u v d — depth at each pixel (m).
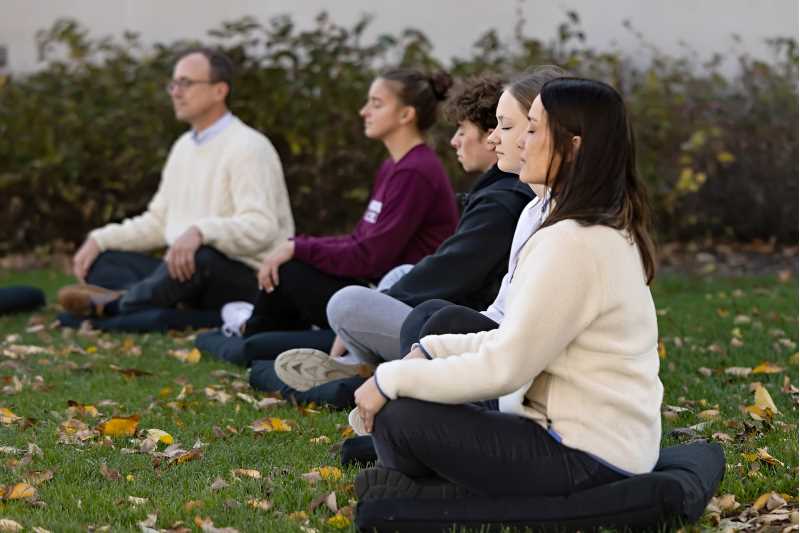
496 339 4.74
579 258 4.67
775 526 5.16
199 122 11.03
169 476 6.06
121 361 9.27
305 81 13.71
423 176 8.59
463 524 4.88
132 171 14.22
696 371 8.69
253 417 7.36
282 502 5.61
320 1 17.50
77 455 6.43
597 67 14.37
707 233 14.97
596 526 4.81
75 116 14.23
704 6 15.98
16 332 10.72
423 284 7.28
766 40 14.81
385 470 5.15
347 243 8.72
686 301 11.85
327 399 7.47
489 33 14.12
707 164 14.63
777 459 6.23
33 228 14.84
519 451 4.85
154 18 18.14
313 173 13.92
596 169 4.77
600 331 4.79
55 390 8.21
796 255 14.46
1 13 18.58
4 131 14.45
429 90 8.72
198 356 9.21
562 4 16.48
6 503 5.59
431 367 4.82
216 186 10.84
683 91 14.65
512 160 5.84
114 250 11.47
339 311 7.35
